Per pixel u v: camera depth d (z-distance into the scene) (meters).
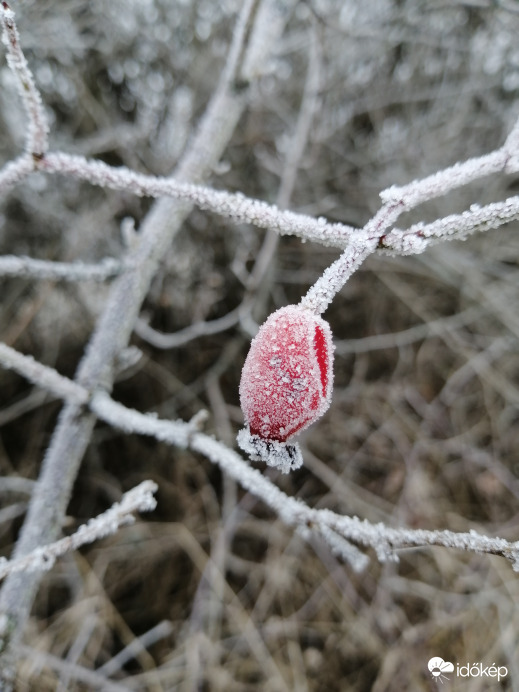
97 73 0.34
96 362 0.15
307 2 0.21
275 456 0.08
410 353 0.37
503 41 0.32
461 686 0.27
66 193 0.34
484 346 0.35
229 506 0.31
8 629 0.13
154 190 0.10
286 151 0.35
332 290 0.08
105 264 0.15
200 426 0.12
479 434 0.36
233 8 0.32
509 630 0.27
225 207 0.09
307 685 0.29
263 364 0.08
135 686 0.27
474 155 0.35
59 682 0.23
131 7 0.32
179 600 0.32
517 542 0.09
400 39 0.31
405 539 0.10
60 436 0.15
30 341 0.34
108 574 0.32
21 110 0.31
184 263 0.34
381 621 0.29
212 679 0.28
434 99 0.36
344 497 0.32
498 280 0.36
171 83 0.34
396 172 0.35
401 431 0.35
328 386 0.08
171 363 0.35
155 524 0.32
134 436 0.34
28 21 0.27
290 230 0.09
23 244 0.34
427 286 0.37
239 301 0.35
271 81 0.34
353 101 0.36
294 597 0.31
